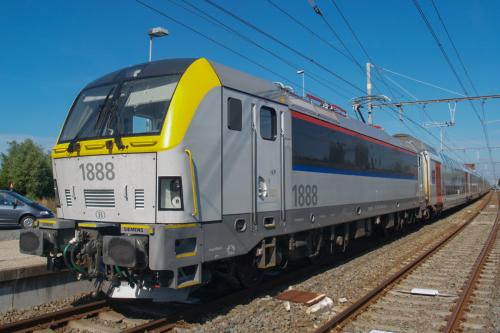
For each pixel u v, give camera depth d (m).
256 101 7.57
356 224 12.47
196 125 6.28
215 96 6.65
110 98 6.89
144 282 6.18
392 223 15.66
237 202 7.00
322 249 10.98
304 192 9.04
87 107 7.18
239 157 7.09
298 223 8.74
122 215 6.31
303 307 7.13
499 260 11.64
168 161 5.95
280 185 8.17
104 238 5.91
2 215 16.69
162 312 6.82
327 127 10.34
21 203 17.16
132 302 7.30
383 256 12.34
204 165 6.37
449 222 23.14
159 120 6.17
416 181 18.50
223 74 6.96
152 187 6.04
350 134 11.73
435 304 7.44
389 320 6.59
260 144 7.63
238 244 6.98
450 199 26.66
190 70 6.50
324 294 7.98
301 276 9.68
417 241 15.55
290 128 8.60
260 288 8.19
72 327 6.30
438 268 10.54
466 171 36.66
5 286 7.02
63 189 7.11
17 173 45.62
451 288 8.55
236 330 6.04
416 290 8.25
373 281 9.18
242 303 7.46
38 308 7.32
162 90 6.41
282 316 6.66
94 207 6.64
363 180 12.47
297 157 8.84
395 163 15.66
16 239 13.22
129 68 7.19
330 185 10.30
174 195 6.01
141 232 5.87
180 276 6.10
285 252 8.85
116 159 6.35
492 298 7.84
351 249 13.82
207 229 6.38
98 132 6.72
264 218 7.65
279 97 8.32
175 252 5.88
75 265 6.54
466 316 6.79
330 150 10.42
